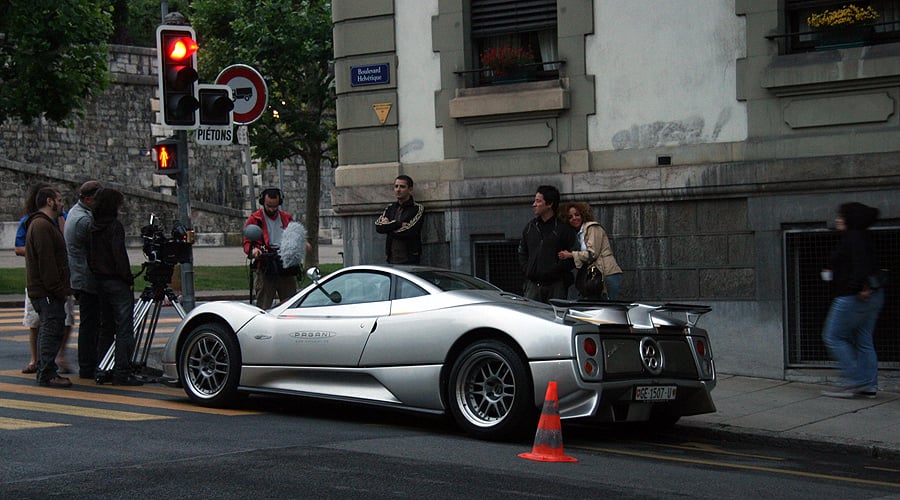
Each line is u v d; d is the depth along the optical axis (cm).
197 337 995
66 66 2802
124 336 1103
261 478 646
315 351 927
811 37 1232
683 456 822
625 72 1307
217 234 4531
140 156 4672
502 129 1370
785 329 1224
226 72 1334
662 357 862
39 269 1071
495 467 710
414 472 680
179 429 834
